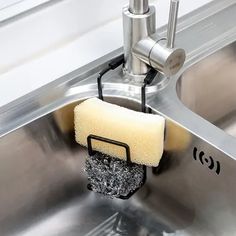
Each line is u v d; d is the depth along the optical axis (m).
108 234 0.78
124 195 0.74
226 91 0.92
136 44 0.74
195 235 0.75
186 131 0.69
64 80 0.79
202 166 0.70
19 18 0.78
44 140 0.76
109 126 0.69
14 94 0.76
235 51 0.89
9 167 0.73
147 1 0.72
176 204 0.78
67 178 0.81
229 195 0.69
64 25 0.85
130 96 0.76
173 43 0.72
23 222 0.77
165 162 0.75
